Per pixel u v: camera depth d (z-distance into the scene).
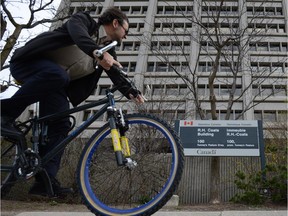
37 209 6.39
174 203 7.02
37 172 2.28
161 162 2.98
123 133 2.27
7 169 2.28
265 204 6.83
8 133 2.22
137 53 30.45
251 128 8.16
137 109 13.12
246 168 8.95
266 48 28.52
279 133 12.37
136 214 2.05
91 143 2.38
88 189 2.29
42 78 2.20
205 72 26.20
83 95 2.69
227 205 7.02
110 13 2.51
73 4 17.08
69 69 2.52
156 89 24.08
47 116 2.44
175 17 25.27
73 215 3.90
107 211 2.16
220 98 25.78
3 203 7.17
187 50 26.59
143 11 34.81
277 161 8.19
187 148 8.16
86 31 2.22
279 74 23.47
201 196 10.27
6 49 9.38
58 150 2.33
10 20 9.73
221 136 8.16
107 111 2.28
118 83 2.47
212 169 9.08
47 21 10.40
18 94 2.20
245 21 23.70
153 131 2.50
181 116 18.77
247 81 25.52
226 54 11.91
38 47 2.29
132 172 2.91
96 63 2.56
